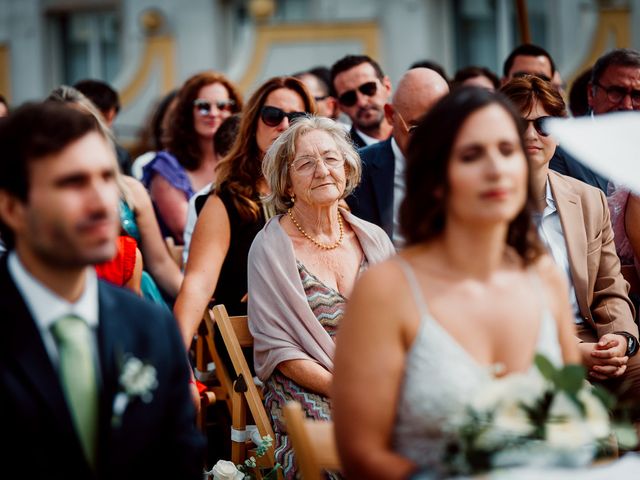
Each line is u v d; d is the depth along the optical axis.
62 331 2.92
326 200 4.78
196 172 7.01
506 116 3.04
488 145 3.00
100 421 2.93
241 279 5.23
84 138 2.88
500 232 3.11
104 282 3.10
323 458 3.31
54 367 2.90
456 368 3.01
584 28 13.27
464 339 3.06
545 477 2.71
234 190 5.28
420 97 5.49
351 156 4.95
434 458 3.01
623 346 4.91
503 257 3.25
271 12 14.58
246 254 5.22
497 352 3.10
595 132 3.07
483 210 2.99
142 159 8.13
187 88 6.98
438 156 3.03
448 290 3.09
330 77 7.91
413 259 3.13
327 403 4.55
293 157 4.84
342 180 4.85
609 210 5.59
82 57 17.69
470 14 14.88
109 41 17.52
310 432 3.33
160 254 5.43
